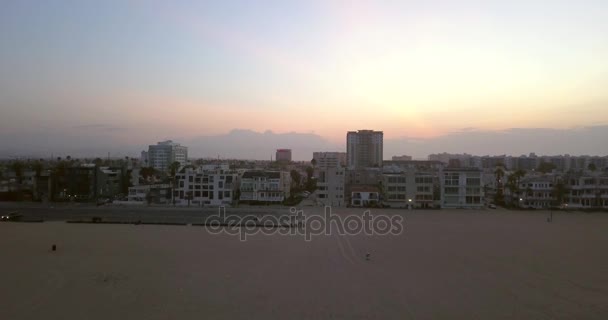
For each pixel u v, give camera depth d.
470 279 47.59
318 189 123.75
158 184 134.38
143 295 41.22
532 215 104.38
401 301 40.00
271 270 50.44
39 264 52.75
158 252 59.97
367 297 41.00
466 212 109.50
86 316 36.00
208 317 35.69
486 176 148.75
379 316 36.22
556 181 120.06
